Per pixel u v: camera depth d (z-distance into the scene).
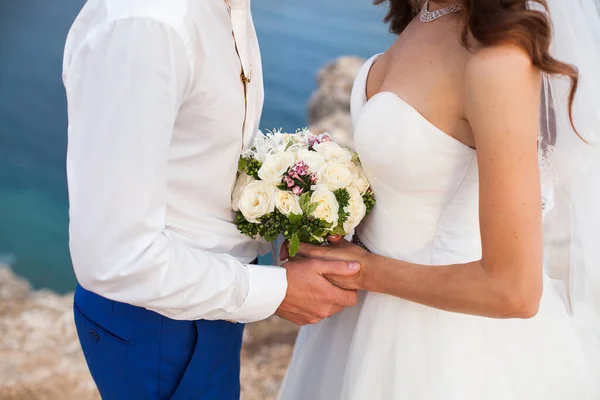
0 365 3.10
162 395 1.63
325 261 1.56
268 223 1.54
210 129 1.48
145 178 1.36
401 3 1.85
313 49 8.05
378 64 1.68
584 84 1.50
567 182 1.61
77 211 1.39
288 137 1.65
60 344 3.34
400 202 1.52
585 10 1.49
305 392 1.84
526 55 1.27
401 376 1.54
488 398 1.51
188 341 1.61
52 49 8.24
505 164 1.27
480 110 1.29
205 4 1.42
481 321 1.54
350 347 1.67
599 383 1.63
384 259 1.54
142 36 1.32
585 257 1.65
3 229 5.09
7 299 3.98
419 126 1.42
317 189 1.48
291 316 1.60
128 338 1.60
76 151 1.38
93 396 2.90
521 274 1.30
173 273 1.41
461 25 1.40
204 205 1.57
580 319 1.69
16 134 6.68
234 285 1.48
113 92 1.33
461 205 1.50
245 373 3.05
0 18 8.69
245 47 1.54
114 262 1.39
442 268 1.43
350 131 5.05
